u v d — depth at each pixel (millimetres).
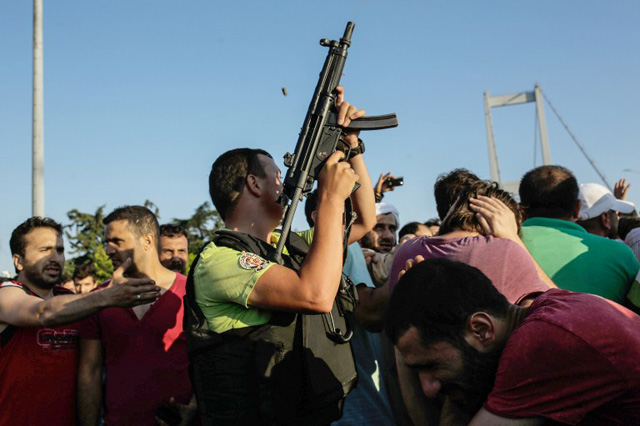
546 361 1597
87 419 3488
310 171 2400
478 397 1725
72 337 3551
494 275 2320
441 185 3213
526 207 3283
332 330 2420
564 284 2854
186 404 3367
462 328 1657
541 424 1626
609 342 1585
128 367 3395
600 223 3924
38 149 9133
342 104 2490
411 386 2621
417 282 1699
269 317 2252
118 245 3621
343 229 2539
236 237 2414
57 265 3740
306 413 2283
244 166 2602
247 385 2209
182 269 5156
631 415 1610
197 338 2291
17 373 3367
